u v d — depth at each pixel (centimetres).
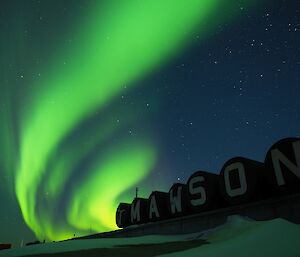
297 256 871
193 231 2133
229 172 1933
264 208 1716
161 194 2606
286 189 1656
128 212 3030
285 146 1694
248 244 1063
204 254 1006
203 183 2120
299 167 1619
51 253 1379
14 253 1533
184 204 2289
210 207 2073
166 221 2392
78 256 1219
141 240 1833
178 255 1055
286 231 1152
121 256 1160
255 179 1788
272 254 918
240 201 1845
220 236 1495
